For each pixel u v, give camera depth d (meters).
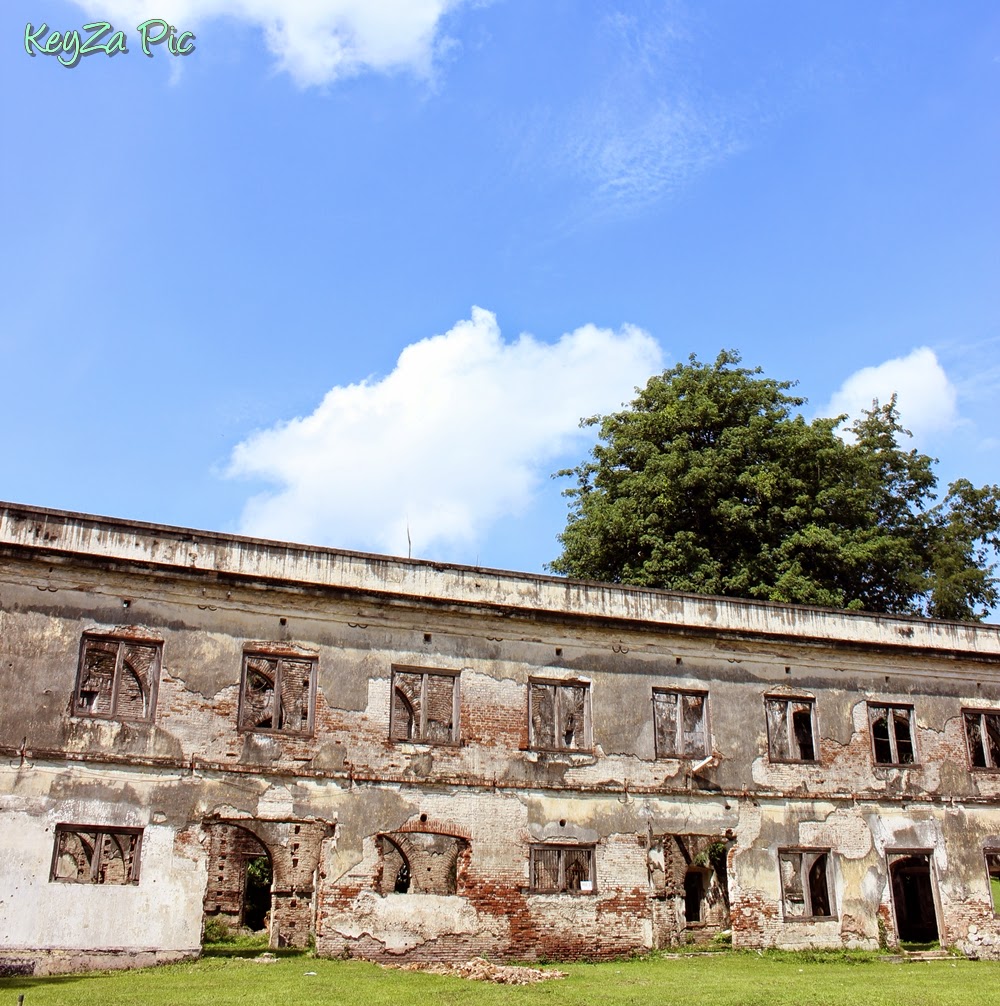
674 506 33.41
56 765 18.17
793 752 24.36
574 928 21.16
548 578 23.08
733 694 24.17
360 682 20.81
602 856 21.81
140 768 18.73
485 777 21.28
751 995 16.34
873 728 25.47
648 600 23.92
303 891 23.69
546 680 22.50
